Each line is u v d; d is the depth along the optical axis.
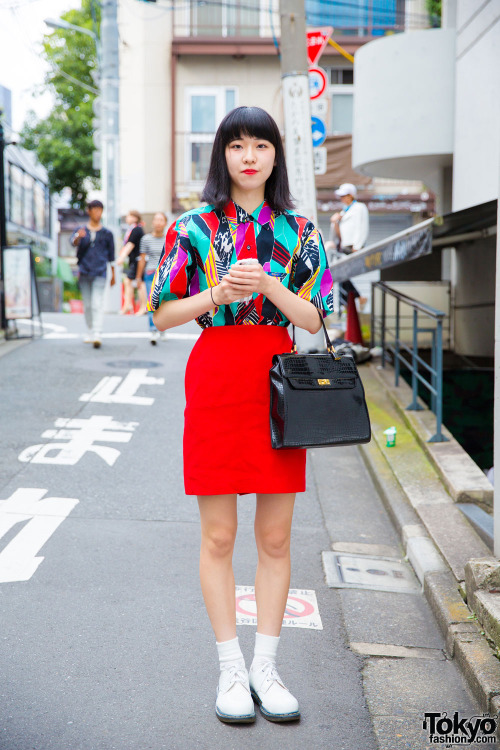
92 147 25.56
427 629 3.31
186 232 2.43
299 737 2.46
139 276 14.16
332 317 12.05
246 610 3.39
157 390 7.61
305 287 2.50
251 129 2.37
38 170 25.02
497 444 3.35
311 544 4.27
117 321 12.95
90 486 4.99
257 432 2.43
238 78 18.14
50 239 28.34
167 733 2.45
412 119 9.14
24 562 3.79
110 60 15.92
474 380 8.75
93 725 2.47
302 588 3.68
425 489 4.81
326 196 17.69
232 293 2.26
